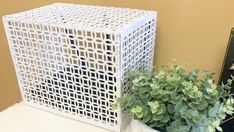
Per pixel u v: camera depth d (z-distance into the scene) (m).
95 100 0.67
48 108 0.76
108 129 0.69
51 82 0.71
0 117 0.75
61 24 0.62
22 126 0.71
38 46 0.68
